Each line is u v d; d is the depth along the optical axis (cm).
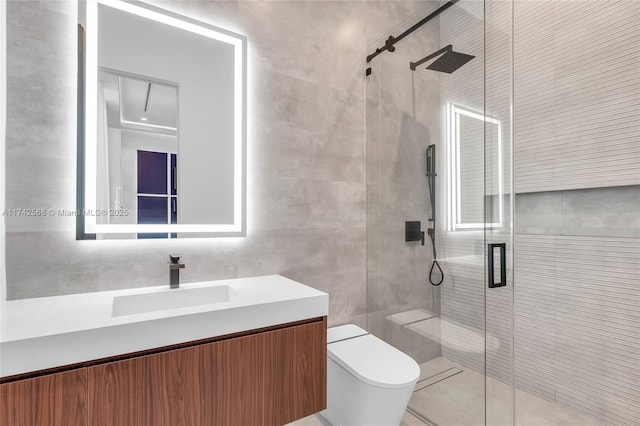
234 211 168
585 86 186
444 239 178
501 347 160
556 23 199
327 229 201
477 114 164
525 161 216
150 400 100
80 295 129
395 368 148
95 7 135
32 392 84
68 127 129
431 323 184
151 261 147
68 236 129
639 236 167
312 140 195
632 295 169
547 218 205
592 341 184
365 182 221
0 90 115
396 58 203
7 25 118
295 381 130
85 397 91
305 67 192
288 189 185
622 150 171
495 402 158
